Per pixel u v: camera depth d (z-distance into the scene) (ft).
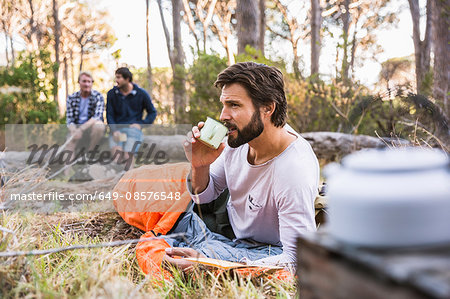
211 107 25.04
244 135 6.45
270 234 7.12
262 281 5.79
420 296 2.17
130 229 8.63
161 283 5.89
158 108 30.58
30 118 23.07
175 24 42.83
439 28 19.58
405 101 11.61
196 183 7.47
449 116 13.78
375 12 48.29
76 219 9.06
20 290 4.86
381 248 2.48
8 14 61.36
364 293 2.45
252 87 6.28
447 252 2.45
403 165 2.48
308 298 2.93
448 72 19.13
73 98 17.43
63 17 69.97
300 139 6.83
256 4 27.50
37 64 26.84
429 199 2.43
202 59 25.57
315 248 2.81
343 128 18.92
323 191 7.82
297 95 20.54
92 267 5.27
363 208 2.48
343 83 19.27
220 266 5.51
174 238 7.56
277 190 6.43
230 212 7.74
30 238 5.74
